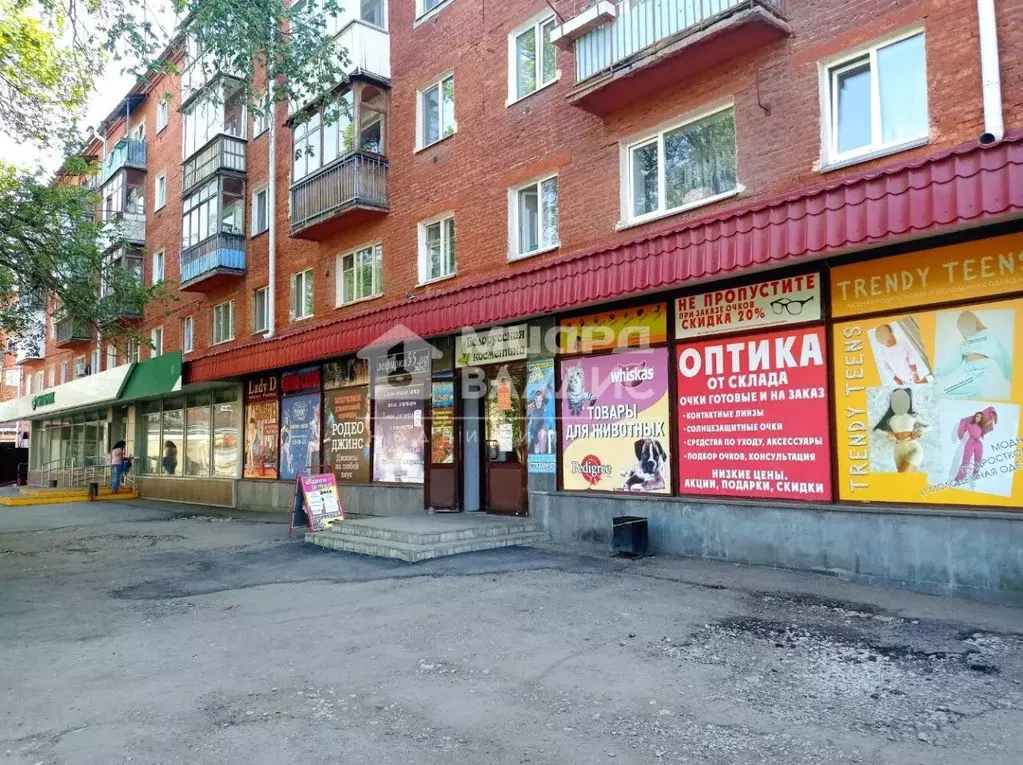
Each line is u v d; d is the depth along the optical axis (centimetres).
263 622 597
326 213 1362
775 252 675
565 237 1007
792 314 747
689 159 884
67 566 920
